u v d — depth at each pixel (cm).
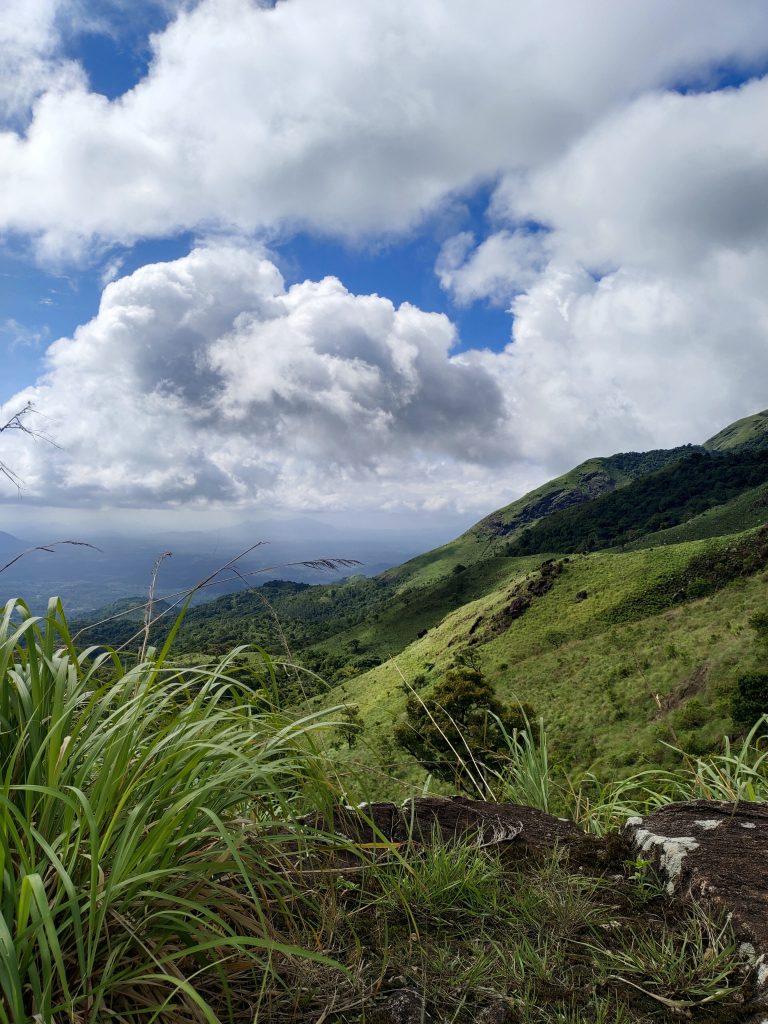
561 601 9425
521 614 9569
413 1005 133
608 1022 131
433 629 12156
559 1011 133
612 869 202
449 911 173
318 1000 137
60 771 141
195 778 166
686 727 3550
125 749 141
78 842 124
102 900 125
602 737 4325
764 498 15612
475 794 279
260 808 197
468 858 199
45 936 108
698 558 8775
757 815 229
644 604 8238
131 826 131
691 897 177
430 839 216
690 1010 133
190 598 169
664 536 16188
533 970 148
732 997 135
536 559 16812
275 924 164
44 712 160
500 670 7456
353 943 158
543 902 177
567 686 5781
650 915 174
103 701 157
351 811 227
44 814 141
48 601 164
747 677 3216
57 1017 117
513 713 2545
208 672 174
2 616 153
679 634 6056
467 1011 134
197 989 137
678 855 194
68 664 166
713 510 17162
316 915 168
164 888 141
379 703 7188
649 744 3575
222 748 145
